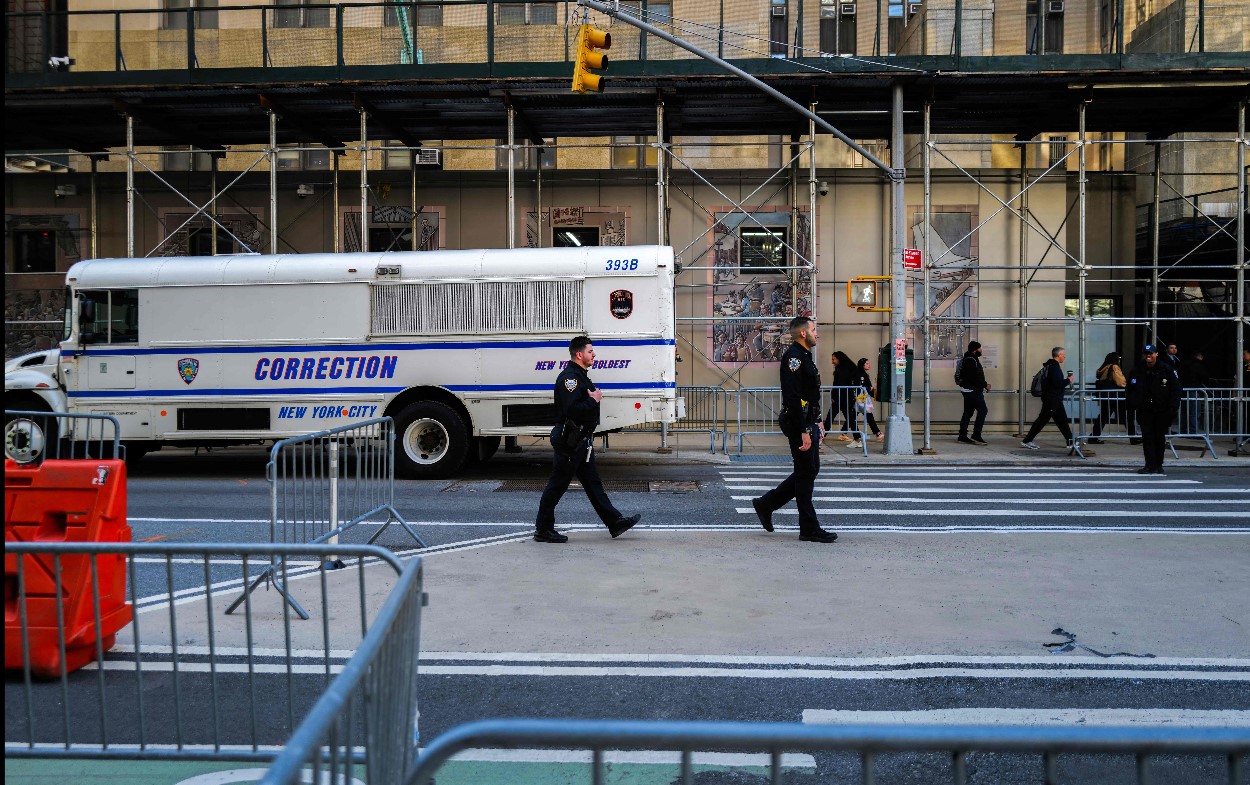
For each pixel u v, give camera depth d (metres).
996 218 21.03
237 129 20.59
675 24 19.14
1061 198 20.98
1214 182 22.31
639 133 21.30
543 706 4.98
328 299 14.04
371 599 7.09
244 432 14.13
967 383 19.03
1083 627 6.38
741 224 21.11
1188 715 4.82
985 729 1.94
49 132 20.55
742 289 21.06
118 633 6.30
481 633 6.27
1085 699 5.06
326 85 17.73
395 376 13.95
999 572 7.94
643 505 11.63
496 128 20.88
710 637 6.18
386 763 2.65
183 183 21.61
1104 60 17.05
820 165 22.59
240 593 7.33
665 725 1.94
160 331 14.22
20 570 4.21
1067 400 19.39
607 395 13.64
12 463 6.25
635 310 13.65
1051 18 20.66
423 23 21.53
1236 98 18.50
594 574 7.88
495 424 13.91
